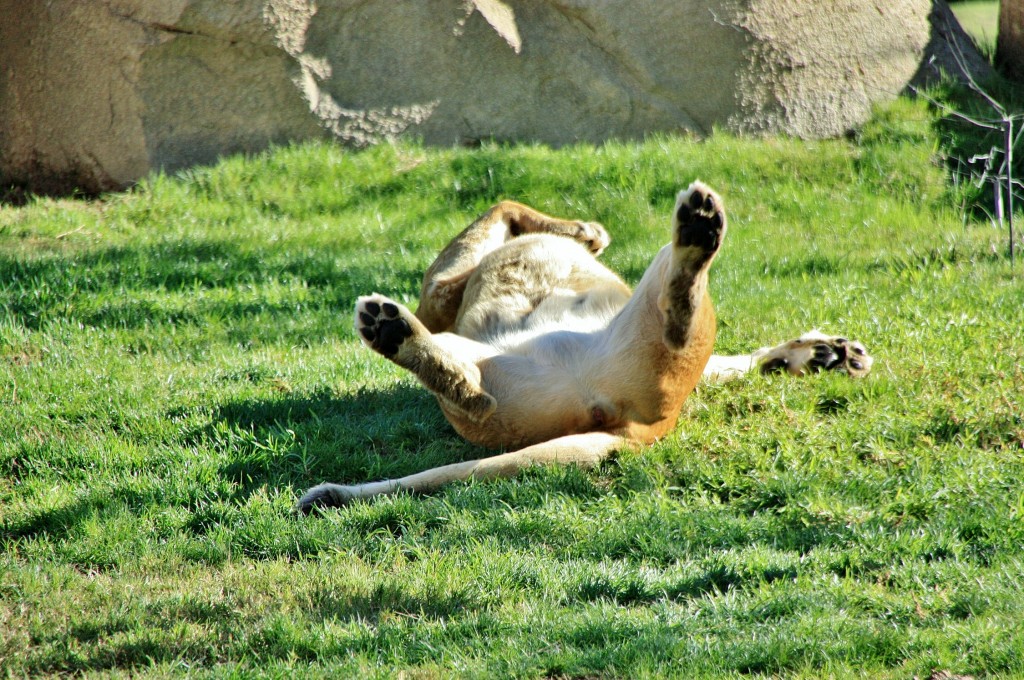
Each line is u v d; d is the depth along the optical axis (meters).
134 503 15.24
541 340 16.28
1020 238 30.05
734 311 24.44
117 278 26.98
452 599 12.27
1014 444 16.38
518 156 36.25
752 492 15.23
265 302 25.88
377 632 11.45
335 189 35.34
